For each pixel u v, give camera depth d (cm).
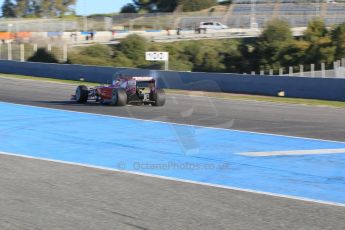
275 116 2023
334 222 640
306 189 825
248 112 2155
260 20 12212
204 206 704
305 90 3091
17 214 650
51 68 4534
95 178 870
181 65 8425
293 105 2600
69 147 1187
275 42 8556
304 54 8188
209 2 15175
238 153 1156
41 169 939
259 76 3325
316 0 12688
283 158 1104
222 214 666
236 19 12381
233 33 10062
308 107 2498
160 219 639
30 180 845
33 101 2330
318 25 8562
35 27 11062
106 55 8112
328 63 7862
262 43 8719
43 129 1462
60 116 1773
